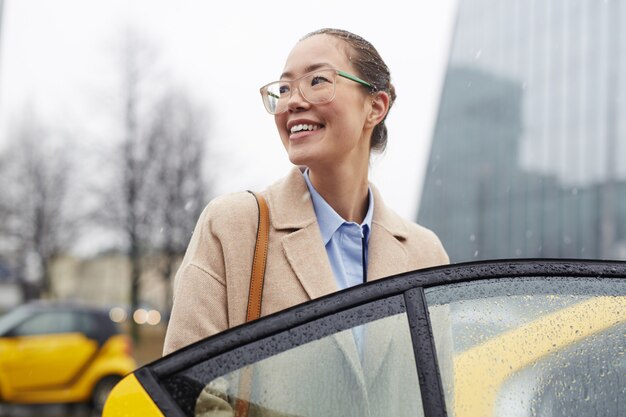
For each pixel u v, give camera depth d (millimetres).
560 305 1642
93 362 10891
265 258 2023
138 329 27062
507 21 41531
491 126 42594
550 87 37188
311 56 2135
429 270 1638
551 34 37281
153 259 26766
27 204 28156
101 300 53188
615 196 32219
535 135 38125
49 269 30500
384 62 2242
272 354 1527
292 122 2127
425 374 1524
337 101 2094
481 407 1522
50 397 10711
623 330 1635
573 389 1575
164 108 24578
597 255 33219
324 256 2062
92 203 25703
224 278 2008
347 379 1537
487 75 43469
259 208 2076
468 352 1562
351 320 1562
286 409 1514
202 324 1927
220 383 1499
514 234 39406
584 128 34469
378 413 1528
